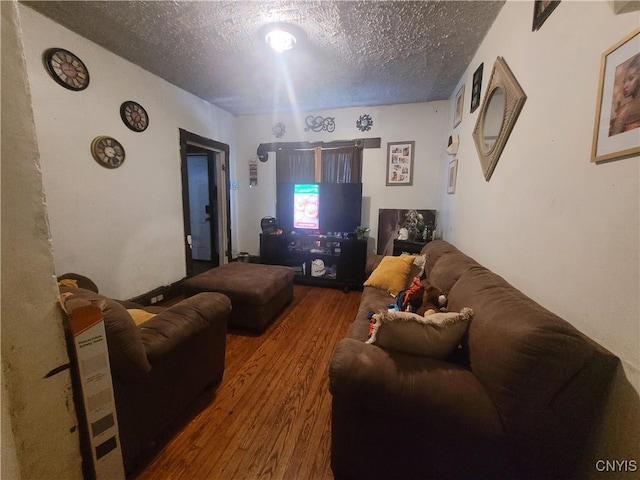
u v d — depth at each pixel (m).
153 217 3.00
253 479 1.23
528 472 0.93
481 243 2.05
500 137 1.67
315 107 3.97
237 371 1.97
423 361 1.09
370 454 1.10
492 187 1.83
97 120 2.39
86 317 0.60
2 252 0.44
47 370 0.51
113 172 2.55
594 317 0.94
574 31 1.05
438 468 1.03
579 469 0.95
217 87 3.26
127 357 1.06
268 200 4.46
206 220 5.07
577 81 1.03
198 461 1.30
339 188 3.77
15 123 0.44
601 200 0.91
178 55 2.52
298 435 1.45
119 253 2.65
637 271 0.78
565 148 1.10
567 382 0.86
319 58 2.51
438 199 3.75
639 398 0.77
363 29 2.07
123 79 2.60
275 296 2.73
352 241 3.66
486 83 2.07
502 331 0.96
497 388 0.93
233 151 4.42
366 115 3.88
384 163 3.90
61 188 2.17
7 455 0.45
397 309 1.79
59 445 0.54
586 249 0.98
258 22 2.02
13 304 0.45
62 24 2.08
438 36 2.13
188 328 1.43
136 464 1.28
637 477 0.77
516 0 1.57
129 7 1.88
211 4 1.84
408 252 3.41
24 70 0.45
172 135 3.21
